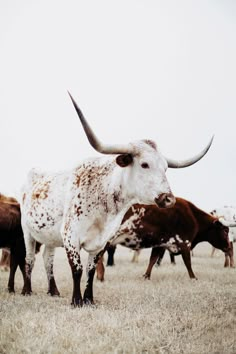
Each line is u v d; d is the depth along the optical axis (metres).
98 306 6.54
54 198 7.08
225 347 4.68
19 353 4.48
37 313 5.91
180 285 8.57
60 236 7.18
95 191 6.53
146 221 9.69
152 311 6.07
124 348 4.59
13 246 8.26
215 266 12.38
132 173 6.28
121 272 10.81
